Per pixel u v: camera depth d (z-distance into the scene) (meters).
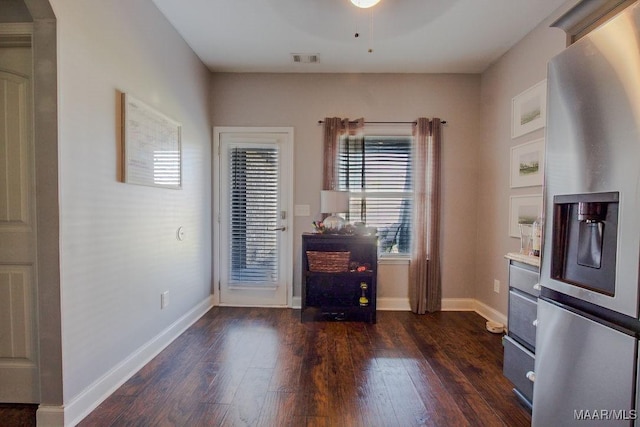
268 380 2.11
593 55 1.15
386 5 2.40
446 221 3.65
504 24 2.65
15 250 1.71
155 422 1.70
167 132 2.62
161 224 2.57
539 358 1.45
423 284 3.53
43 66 1.57
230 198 3.69
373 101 3.64
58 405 1.63
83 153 1.75
